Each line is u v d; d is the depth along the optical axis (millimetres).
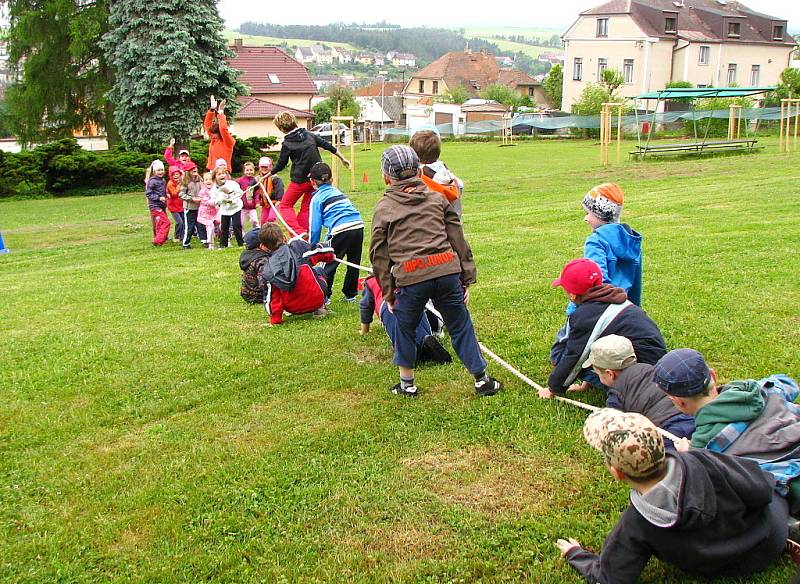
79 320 7836
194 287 9422
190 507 4078
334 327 7125
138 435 4969
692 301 7262
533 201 18109
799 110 29781
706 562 3027
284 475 4348
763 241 10078
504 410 5035
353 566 3541
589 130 50531
